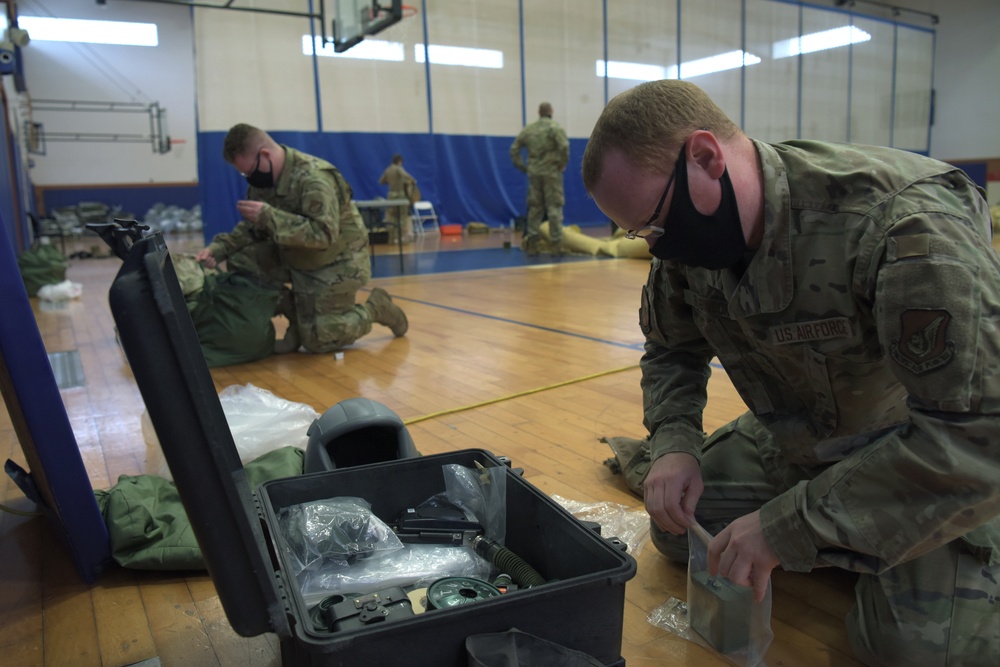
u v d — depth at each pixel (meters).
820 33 13.88
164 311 0.62
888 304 0.79
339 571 1.10
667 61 12.53
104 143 13.93
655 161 0.85
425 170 10.98
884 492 0.80
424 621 0.78
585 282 5.74
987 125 14.97
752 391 1.14
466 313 4.41
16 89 9.14
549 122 7.81
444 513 1.24
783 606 1.25
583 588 0.85
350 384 2.79
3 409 2.59
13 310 1.23
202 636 1.18
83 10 13.30
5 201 6.02
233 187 9.12
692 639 1.15
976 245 0.78
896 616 0.96
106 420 2.39
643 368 1.30
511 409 2.42
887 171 0.85
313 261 3.26
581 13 11.73
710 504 1.28
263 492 1.16
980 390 0.75
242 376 2.96
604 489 1.73
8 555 1.48
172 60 14.06
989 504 0.76
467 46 10.98
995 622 0.94
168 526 1.44
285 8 9.31
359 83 10.13
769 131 13.61
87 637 1.18
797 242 0.88
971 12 14.88
